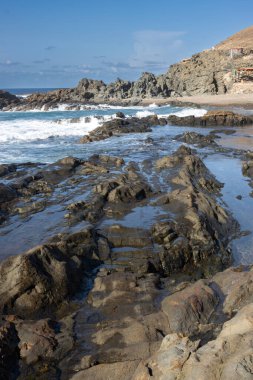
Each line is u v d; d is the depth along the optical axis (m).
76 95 80.25
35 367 6.37
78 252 9.95
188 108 55.66
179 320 7.03
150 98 76.00
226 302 7.43
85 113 55.25
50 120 44.53
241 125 39.94
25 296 8.08
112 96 80.62
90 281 9.13
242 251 11.52
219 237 11.90
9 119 46.34
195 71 79.00
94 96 81.19
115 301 8.12
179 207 13.18
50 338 6.88
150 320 7.14
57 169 18.72
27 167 20.28
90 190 15.78
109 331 6.95
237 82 72.31
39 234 11.80
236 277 8.30
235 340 4.80
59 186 16.58
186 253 10.65
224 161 22.03
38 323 7.21
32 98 76.88
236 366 4.29
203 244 11.03
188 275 10.22
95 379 5.75
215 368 4.45
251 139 30.81
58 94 80.94
